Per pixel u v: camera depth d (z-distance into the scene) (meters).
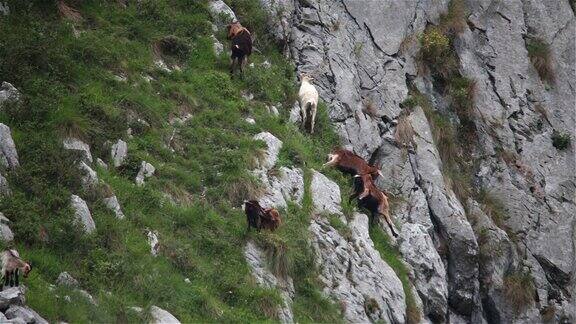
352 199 18.62
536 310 22.11
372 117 22.03
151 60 20.06
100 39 19.69
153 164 17.33
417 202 21.14
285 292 16.55
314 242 17.67
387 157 21.70
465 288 21.06
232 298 15.70
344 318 16.97
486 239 22.08
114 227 15.31
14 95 16.52
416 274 19.62
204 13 21.84
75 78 18.19
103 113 17.47
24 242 14.16
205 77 20.25
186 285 15.27
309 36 22.69
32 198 14.91
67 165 15.75
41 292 13.27
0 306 12.16
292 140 19.64
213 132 18.80
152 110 18.42
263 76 21.09
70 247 14.59
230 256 16.39
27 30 18.39
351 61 22.64
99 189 15.76
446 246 21.14
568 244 23.53
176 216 16.58
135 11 21.11
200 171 17.84
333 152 19.23
